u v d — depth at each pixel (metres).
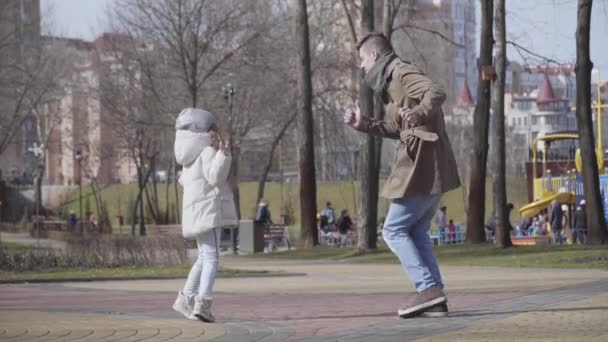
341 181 83.06
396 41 47.62
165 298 14.11
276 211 83.31
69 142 89.69
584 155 28.92
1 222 75.81
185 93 51.09
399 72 9.29
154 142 64.69
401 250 9.50
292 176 84.75
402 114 8.98
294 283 17.72
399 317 9.60
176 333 8.74
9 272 22.47
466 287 14.73
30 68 57.22
